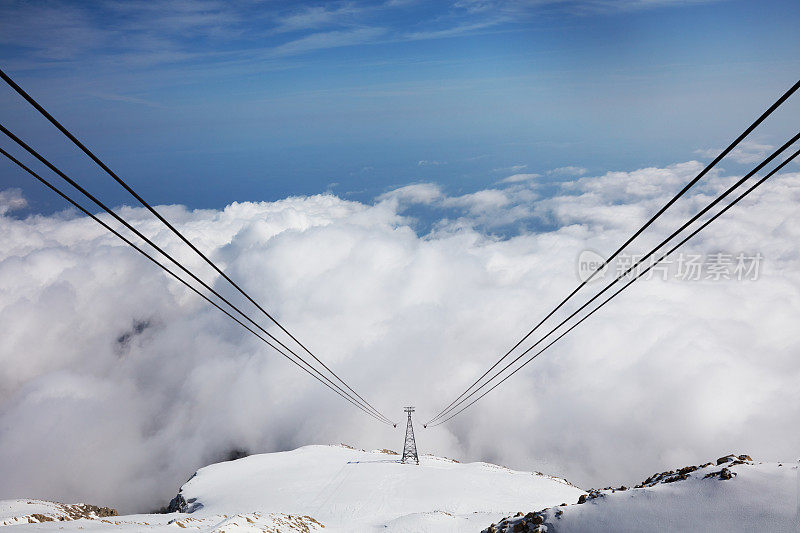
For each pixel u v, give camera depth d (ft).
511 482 339.57
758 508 74.23
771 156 39.40
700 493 83.35
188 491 370.94
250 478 378.73
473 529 190.08
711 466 93.66
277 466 410.52
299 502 300.61
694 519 77.82
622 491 96.89
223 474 400.47
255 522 170.50
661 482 95.91
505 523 103.71
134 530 135.23
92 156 43.09
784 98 32.86
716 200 43.80
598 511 90.84
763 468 84.48
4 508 226.17
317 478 358.84
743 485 80.94
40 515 190.49
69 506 256.93
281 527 179.93
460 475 354.74
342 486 330.75
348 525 227.81
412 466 387.55
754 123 35.83
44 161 41.09
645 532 80.02
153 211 51.29
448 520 201.57
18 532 120.26
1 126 37.14
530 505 285.43
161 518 236.02
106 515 257.96
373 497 301.22
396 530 194.70
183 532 143.74
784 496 74.84
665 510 82.89
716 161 40.60
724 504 78.23
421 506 281.13
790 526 68.44
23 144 38.83
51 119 38.22
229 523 156.04
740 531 71.41
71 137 40.47
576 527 89.61
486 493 309.01
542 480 363.97
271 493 325.42
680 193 45.62
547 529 93.71
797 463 84.28
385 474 359.25
